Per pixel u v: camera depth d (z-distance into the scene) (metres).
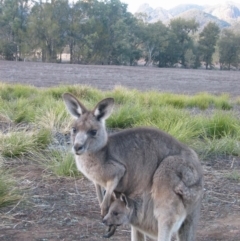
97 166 3.80
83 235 4.16
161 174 3.75
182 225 3.82
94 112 3.89
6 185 4.66
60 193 4.82
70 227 4.27
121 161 3.81
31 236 4.12
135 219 3.81
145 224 3.81
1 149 5.59
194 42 49.12
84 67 29.61
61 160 5.34
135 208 3.80
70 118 6.57
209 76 26.30
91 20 39.78
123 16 44.06
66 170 5.18
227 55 48.69
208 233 4.28
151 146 3.82
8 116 7.08
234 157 5.96
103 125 3.87
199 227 4.37
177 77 23.94
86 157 3.81
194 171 3.79
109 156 3.80
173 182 3.73
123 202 3.71
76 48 40.06
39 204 4.60
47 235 4.14
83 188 4.94
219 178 5.31
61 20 39.69
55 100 8.86
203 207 4.71
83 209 4.56
